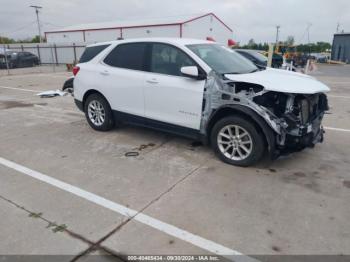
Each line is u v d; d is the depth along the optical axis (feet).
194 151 15.67
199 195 11.21
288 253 8.25
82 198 11.00
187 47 14.62
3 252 8.23
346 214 10.05
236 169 13.47
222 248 8.42
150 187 11.82
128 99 16.80
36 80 49.29
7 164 14.10
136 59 16.34
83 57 19.35
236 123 13.17
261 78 13.17
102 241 8.67
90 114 19.39
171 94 14.75
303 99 12.56
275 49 86.02
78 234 8.97
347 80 51.44
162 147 16.30
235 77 13.10
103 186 11.91
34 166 13.87
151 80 15.40
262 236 8.92
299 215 9.99
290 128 12.42
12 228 9.25
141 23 114.93
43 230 9.16
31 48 101.60
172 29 103.55
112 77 17.24
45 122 21.72
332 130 19.80
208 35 117.50
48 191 11.51
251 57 47.24
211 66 13.83
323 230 9.21
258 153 13.07
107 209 10.28
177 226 9.35
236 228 9.28
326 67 94.43
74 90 19.83
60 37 136.98
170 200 10.85
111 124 18.72
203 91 13.64
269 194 11.33
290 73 15.87
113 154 15.33
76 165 13.96
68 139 17.76
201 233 9.04
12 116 23.62
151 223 9.50
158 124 15.93
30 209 10.28
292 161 14.40
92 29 124.16
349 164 14.14
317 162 14.33
